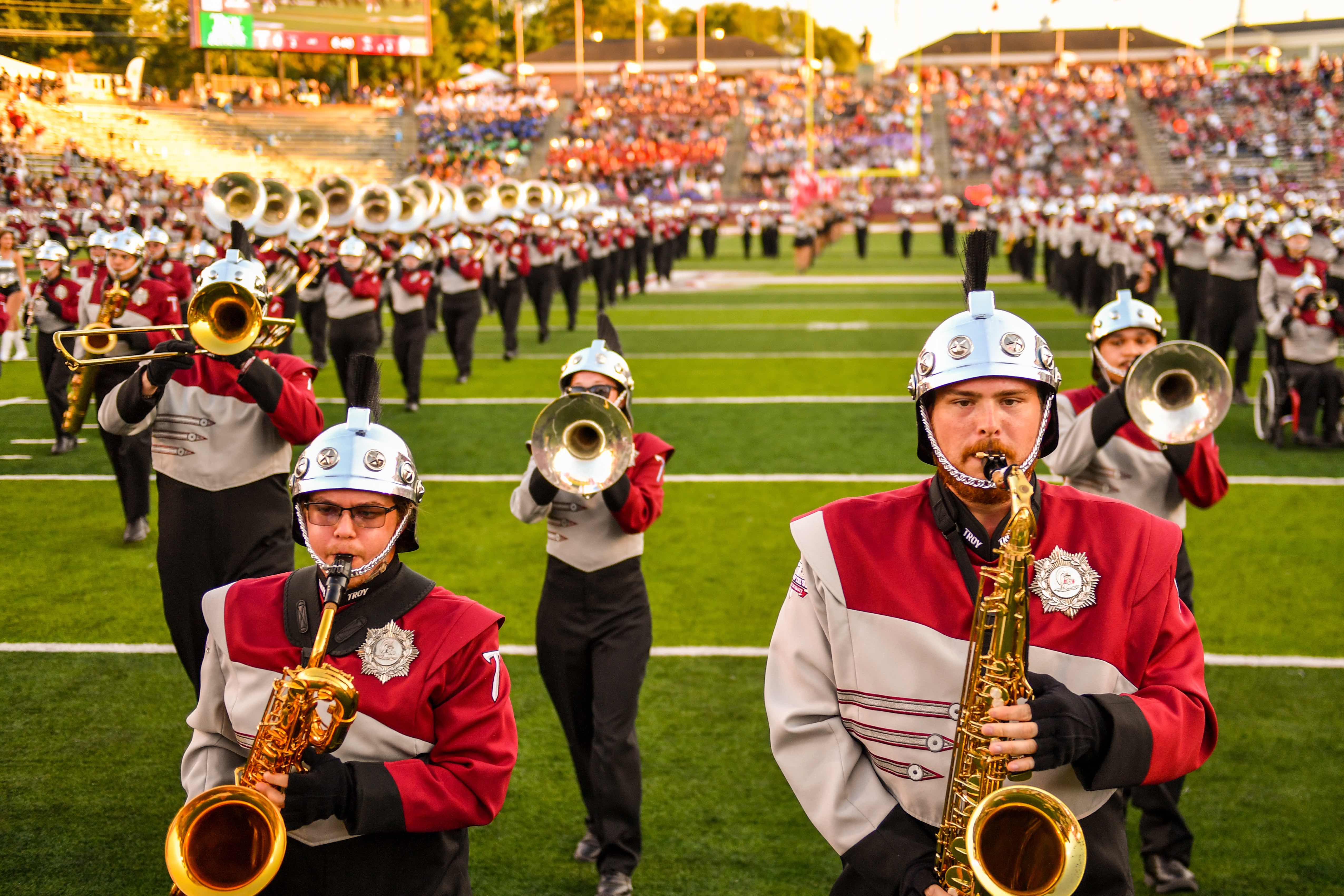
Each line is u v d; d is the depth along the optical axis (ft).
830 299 79.87
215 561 15.61
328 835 8.25
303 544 8.55
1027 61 252.42
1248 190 153.17
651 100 197.88
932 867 7.23
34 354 55.57
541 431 13.62
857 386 46.24
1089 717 6.88
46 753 16.49
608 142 178.60
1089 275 67.97
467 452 35.53
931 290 85.30
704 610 22.65
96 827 14.56
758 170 182.39
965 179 184.34
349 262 39.86
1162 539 7.68
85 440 37.19
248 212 48.34
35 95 120.57
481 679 8.41
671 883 13.57
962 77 211.82
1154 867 13.65
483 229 59.26
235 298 14.51
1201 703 7.32
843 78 218.18
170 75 144.25
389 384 47.32
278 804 7.57
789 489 31.40
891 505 7.95
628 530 13.85
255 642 8.39
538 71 250.98
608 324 15.19
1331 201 127.95
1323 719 17.83
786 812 15.25
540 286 59.47
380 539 8.34
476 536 27.25
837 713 7.84
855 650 7.67
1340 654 20.31
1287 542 26.76
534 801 15.64
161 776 15.90
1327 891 13.37
